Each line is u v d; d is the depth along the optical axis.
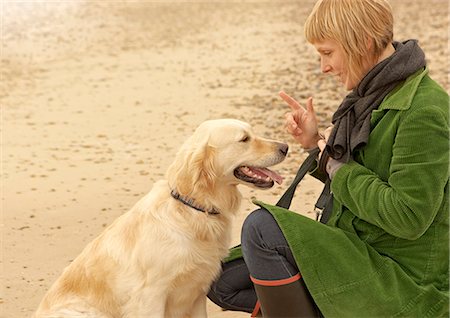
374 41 3.97
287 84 14.41
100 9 26.70
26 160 10.33
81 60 18.55
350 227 4.11
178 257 4.55
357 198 3.88
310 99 4.50
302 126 4.50
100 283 4.71
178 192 4.62
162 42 20.62
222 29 22.17
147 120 12.54
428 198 3.71
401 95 3.92
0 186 9.10
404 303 3.90
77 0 28.42
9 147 11.09
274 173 4.80
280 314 4.05
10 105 14.03
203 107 13.19
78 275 4.82
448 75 13.71
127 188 8.94
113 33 22.28
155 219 4.61
